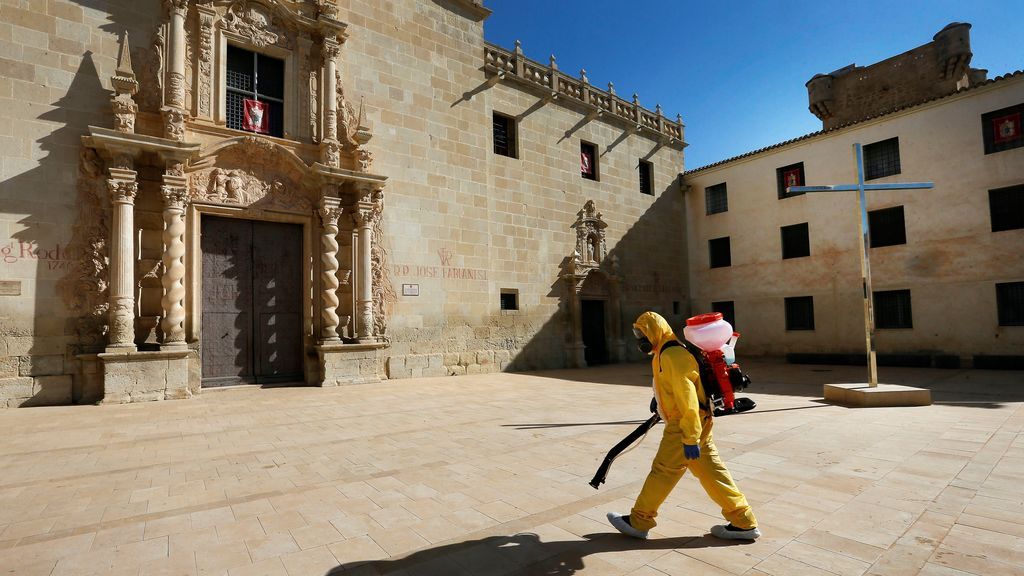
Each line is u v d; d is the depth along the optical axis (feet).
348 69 44.11
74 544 10.50
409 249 46.29
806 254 64.44
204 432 22.20
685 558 9.44
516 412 27.09
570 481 14.57
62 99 31.94
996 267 48.91
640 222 71.77
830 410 25.98
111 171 31.53
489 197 53.67
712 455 10.27
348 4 44.60
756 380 42.60
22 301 29.94
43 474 15.75
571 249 62.23
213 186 36.91
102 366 31.22
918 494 12.77
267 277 39.86
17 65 30.83
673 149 78.64
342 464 16.79
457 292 49.62
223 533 11.03
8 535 10.98
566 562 9.36
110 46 33.76
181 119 34.53
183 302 34.53
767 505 12.13
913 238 54.39
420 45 49.11
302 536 10.83
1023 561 9.02
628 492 13.48
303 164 39.63
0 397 28.84
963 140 51.39
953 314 51.34
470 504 12.74
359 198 42.09
